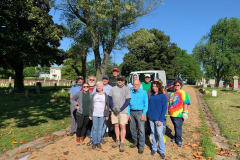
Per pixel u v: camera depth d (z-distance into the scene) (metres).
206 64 35.44
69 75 62.16
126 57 41.66
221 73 37.50
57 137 5.16
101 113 4.45
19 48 14.49
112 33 10.78
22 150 4.23
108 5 10.80
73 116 5.34
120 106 4.41
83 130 4.76
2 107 9.48
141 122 4.21
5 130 5.61
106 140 5.03
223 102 12.04
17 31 14.16
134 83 4.27
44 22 15.10
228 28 33.75
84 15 11.57
